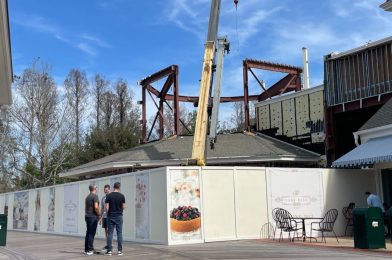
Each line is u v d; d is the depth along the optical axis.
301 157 24.50
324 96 24.53
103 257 13.34
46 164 44.78
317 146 25.95
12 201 32.00
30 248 17.02
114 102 58.25
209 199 16.91
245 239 17.31
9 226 32.03
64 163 44.88
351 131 24.23
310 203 18.83
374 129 19.47
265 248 14.45
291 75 31.31
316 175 19.17
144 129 32.44
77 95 56.16
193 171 16.80
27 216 29.52
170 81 31.17
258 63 30.20
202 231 16.58
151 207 17.25
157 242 16.66
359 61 23.27
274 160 24.08
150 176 17.44
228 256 12.51
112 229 14.00
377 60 22.47
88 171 28.77
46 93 46.53
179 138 29.30
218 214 16.98
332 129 24.02
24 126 45.56
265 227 17.78
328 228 18.78
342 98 23.77
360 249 13.88
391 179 20.03
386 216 17.22
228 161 24.48
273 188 18.22
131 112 58.34
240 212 17.41
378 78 22.31
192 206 16.56
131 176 18.86
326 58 24.55
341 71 24.00
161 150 27.02
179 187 16.50
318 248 14.30
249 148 25.58
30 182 45.94
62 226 24.75
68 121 47.94
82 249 15.84
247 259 11.85
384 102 21.80
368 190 20.23
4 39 7.66
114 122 50.09
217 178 17.17
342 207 19.50
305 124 26.86
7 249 16.81
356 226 14.22
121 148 43.88
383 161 17.45
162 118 32.09
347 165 19.03
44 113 46.03
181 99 33.03
